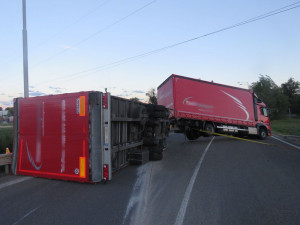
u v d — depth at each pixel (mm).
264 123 18953
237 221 3801
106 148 5984
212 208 4340
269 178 6398
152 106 9492
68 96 6227
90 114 5918
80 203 4605
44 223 3750
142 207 4402
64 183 6047
